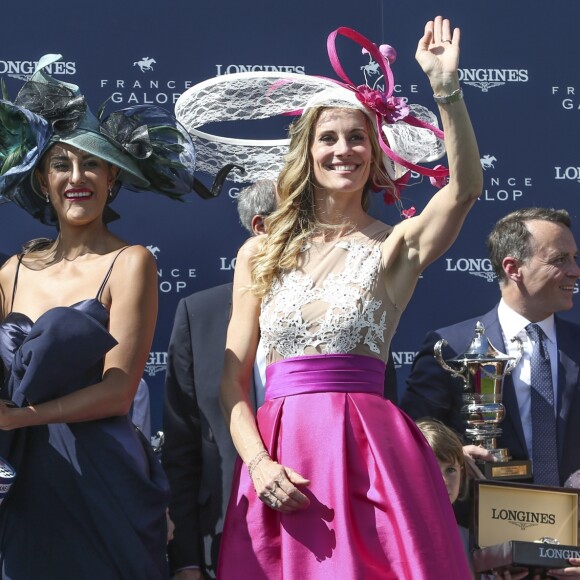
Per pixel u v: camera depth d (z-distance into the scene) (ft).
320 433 21.53
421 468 21.52
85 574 22.56
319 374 21.90
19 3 33.30
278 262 22.66
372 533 21.01
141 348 23.48
